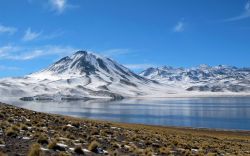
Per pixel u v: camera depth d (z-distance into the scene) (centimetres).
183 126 13775
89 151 2181
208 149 3650
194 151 3316
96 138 2836
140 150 2566
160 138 3928
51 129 3009
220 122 16212
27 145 1977
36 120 3484
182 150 3120
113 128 4331
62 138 2456
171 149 3064
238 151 3969
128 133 3938
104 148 2423
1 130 2362
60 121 3741
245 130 12088
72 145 2272
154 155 2534
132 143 3009
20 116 3572
